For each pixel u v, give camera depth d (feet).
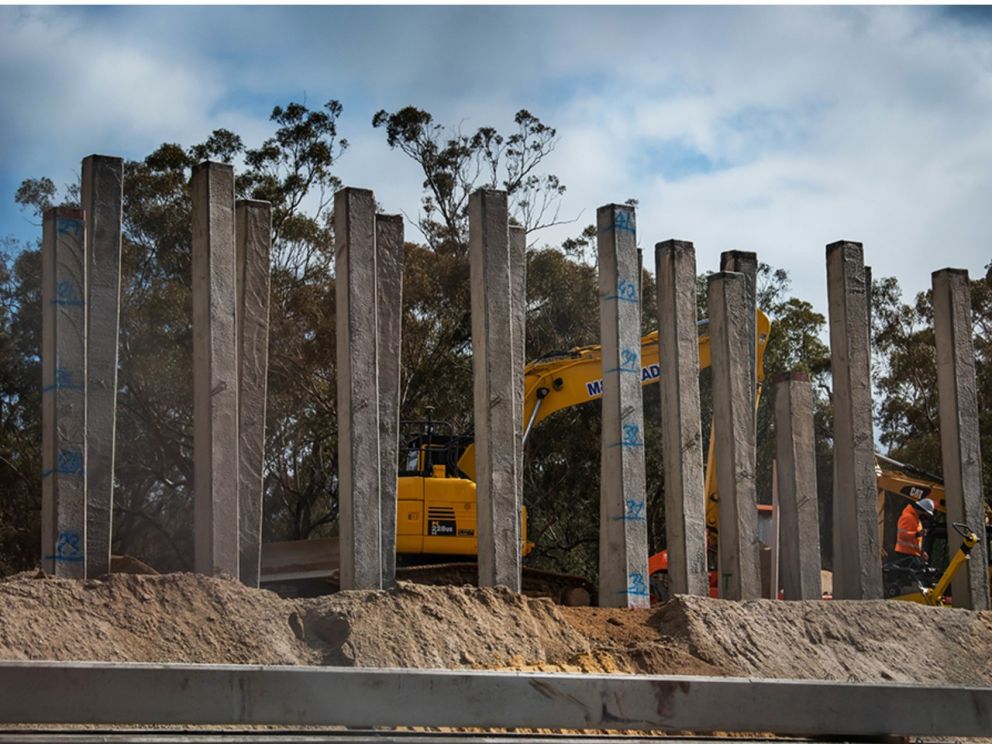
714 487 57.62
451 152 112.68
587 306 106.93
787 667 31.48
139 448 92.99
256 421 30.86
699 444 36.32
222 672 20.43
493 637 29.35
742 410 37.24
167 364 89.35
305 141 100.42
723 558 36.94
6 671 19.25
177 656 25.54
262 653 26.40
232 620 26.91
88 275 28.63
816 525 39.06
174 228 91.40
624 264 35.63
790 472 39.24
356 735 22.33
